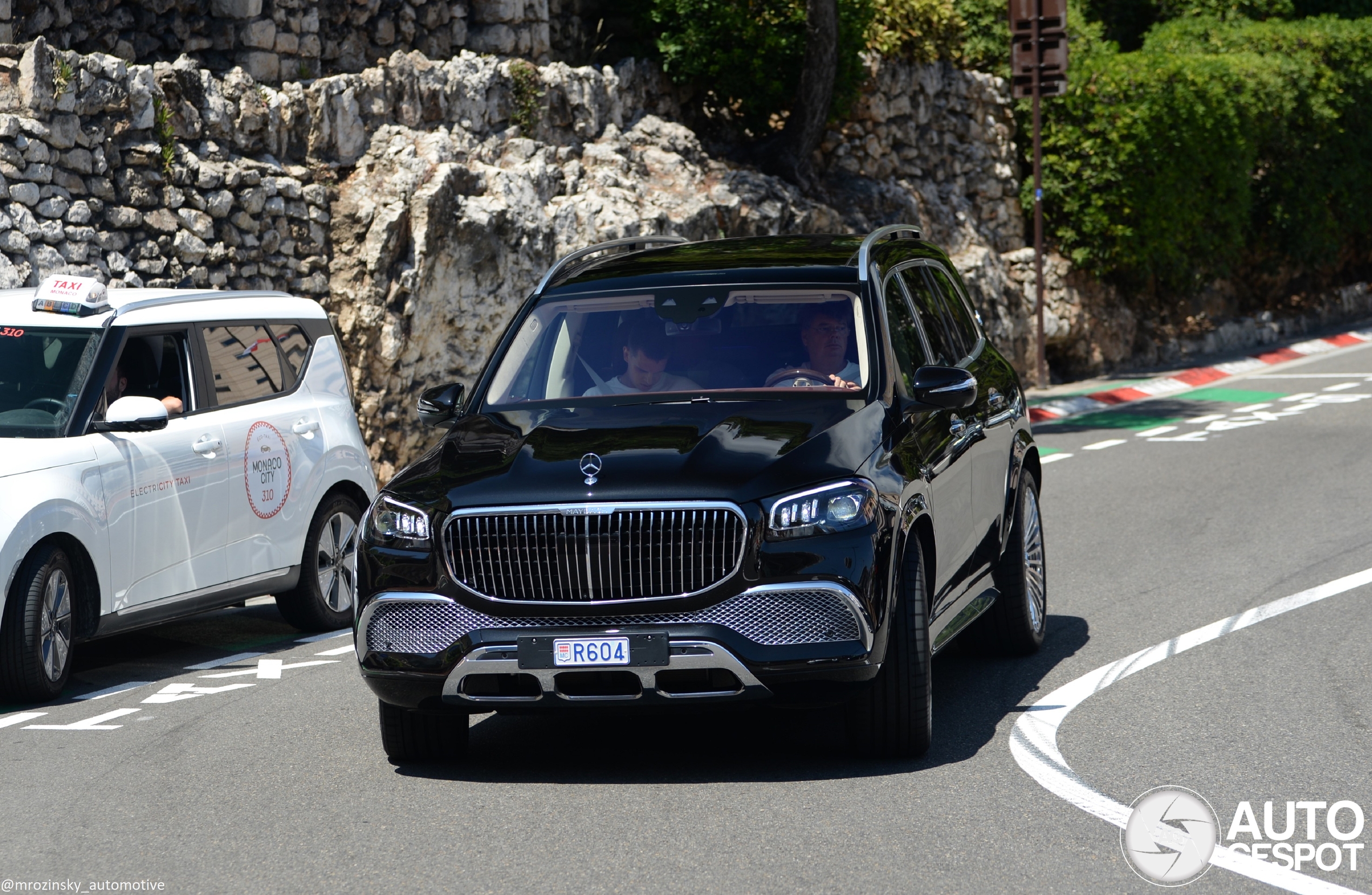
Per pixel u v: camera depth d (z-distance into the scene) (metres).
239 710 9.86
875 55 28.09
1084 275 31.88
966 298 11.17
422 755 8.31
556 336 9.20
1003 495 10.17
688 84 26.03
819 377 8.63
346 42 21.16
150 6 19.48
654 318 9.12
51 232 16.31
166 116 17.70
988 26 31.22
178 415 11.55
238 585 11.88
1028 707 9.07
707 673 7.40
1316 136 37.66
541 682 7.47
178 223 17.67
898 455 8.08
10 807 7.65
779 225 24.14
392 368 19.30
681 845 6.71
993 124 30.22
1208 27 39.47
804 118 25.88
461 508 7.62
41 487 10.22
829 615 7.42
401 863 6.57
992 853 6.47
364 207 19.30
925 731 7.91
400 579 7.72
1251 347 35.84
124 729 9.41
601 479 7.57
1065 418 26.09
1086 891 5.99
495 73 21.52
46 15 18.42
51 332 11.30
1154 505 16.92
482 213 19.92
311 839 6.97
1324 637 10.56
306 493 12.61
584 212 21.31
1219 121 32.34
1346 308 41.41
